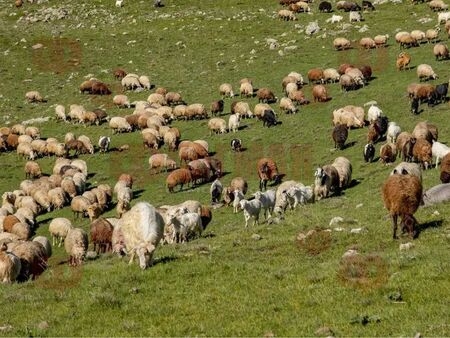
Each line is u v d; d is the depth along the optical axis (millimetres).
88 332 12578
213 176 41375
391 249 16750
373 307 12273
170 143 48562
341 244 18375
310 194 31000
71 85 70562
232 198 35344
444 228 18297
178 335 12023
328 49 68062
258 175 40250
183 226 24562
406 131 41031
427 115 43562
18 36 87375
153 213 17531
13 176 49094
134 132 54188
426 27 68188
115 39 83938
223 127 49812
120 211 36875
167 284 15344
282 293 13883
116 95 62281
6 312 14367
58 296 15188
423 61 56656
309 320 11914
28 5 99375
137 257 17922
